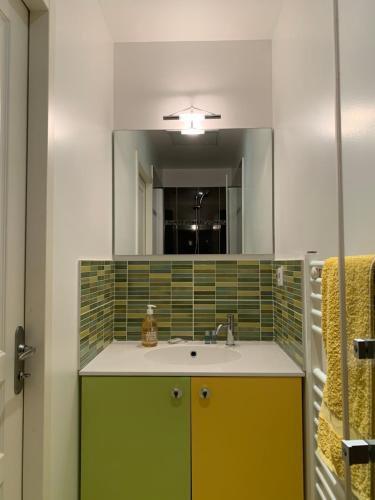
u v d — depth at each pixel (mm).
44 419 995
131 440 1286
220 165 1886
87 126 1438
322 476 1070
